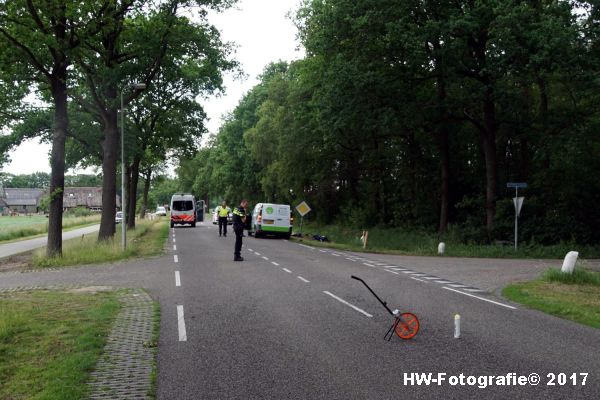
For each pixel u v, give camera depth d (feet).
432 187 117.50
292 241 101.76
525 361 20.88
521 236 85.25
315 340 23.75
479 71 82.48
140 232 110.83
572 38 71.00
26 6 58.49
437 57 82.69
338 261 62.13
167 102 108.99
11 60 62.69
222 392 17.02
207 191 310.24
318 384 17.83
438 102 89.04
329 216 154.51
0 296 35.53
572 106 93.35
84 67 70.54
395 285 41.98
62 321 26.96
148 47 70.49
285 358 20.88
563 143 79.36
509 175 107.45
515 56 74.13
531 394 17.22
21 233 135.95
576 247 78.33
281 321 27.73
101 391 17.02
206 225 179.32
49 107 86.48
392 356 21.27
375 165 127.75
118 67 72.02
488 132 89.81
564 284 43.55
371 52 84.99
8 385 17.40
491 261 66.39
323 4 99.60
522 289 40.40
